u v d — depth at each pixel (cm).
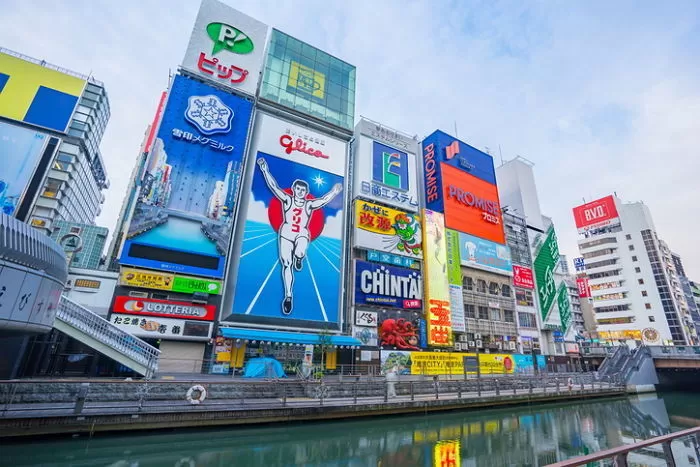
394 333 4075
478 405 2645
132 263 2978
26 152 4619
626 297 8200
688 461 582
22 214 4362
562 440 1994
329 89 4906
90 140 7150
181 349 3005
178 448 1548
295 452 1622
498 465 1559
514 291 5612
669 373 4819
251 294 3428
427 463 1552
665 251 8669
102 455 1413
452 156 5775
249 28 4516
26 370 2198
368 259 4309
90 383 1689
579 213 9506
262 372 2611
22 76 5119
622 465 500
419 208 5084
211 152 3662
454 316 4647
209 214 3447
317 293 3803
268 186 3881
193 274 3195
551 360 5069
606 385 3847
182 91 3725
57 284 1723
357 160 4797
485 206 5828
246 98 4238
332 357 3666
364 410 2128
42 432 1404
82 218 7888
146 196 3216
